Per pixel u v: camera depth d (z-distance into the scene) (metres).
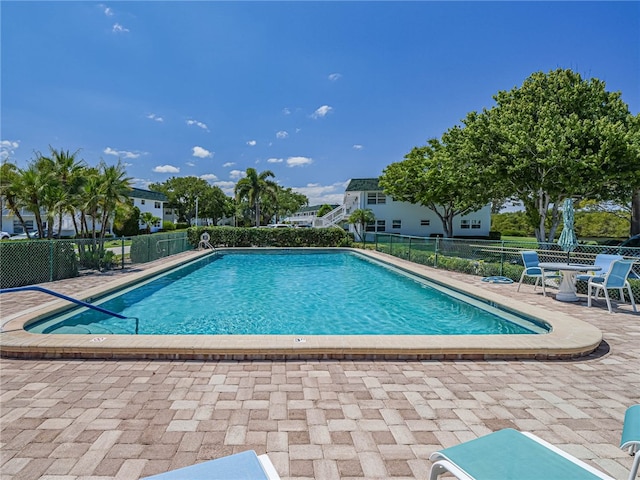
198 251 21.36
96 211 14.17
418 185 26.20
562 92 16.17
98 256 13.02
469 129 17.53
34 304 7.52
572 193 14.90
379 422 3.08
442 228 31.94
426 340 4.88
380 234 21.34
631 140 13.88
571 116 14.72
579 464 1.72
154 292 11.38
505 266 11.23
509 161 15.90
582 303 7.88
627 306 7.57
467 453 1.82
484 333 7.33
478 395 3.62
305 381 3.91
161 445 2.71
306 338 4.91
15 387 3.71
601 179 14.02
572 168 13.86
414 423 3.07
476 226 31.89
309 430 2.94
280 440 2.79
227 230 24.84
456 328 7.66
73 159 14.96
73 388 3.69
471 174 17.94
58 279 10.95
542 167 15.17
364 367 4.34
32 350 4.56
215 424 3.02
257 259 20.17
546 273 9.28
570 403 3.47
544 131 14.51
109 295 9.38
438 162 25.16
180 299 10.44
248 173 40.53
